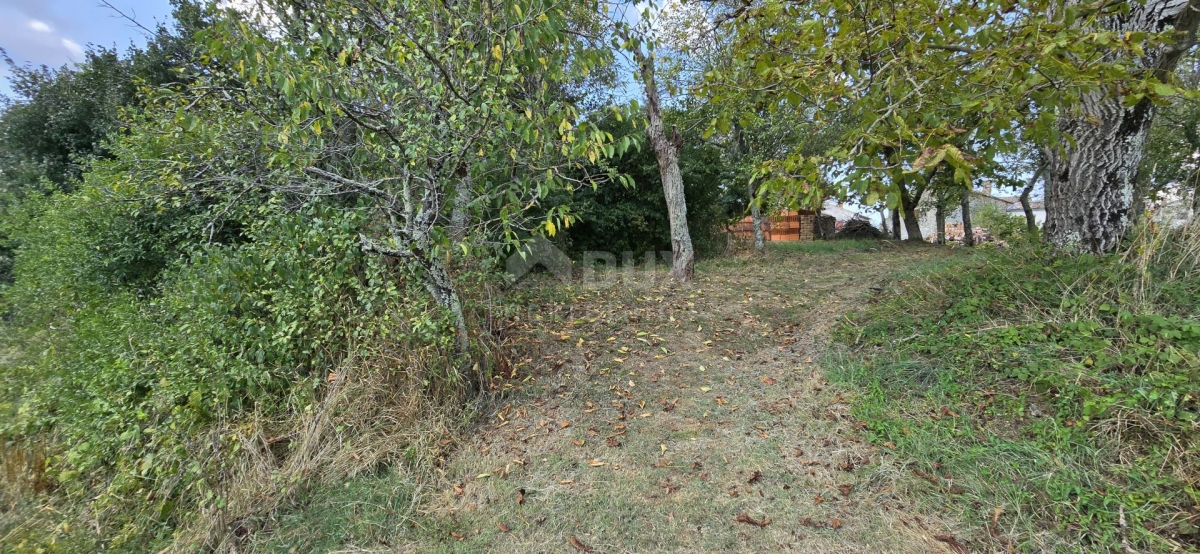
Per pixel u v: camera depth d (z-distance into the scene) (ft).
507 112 9.89
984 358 10.68
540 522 7.91
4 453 10.39
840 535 7.23
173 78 26.20
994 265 14.17
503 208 10.62
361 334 10.75
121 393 9.91
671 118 28.91
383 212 12.03
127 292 16.22
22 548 8.23
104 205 14.78
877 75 8.75
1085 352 9.71
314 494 8.63
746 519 7.63
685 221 24.13
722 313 18.24
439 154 10.44
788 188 8.02
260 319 11.21
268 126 11.16
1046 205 15.01
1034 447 8.19
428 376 10.94
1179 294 10.56
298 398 10.13
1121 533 6.59
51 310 16.40
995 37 7.80
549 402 11.92
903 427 9.38
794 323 16.42
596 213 29.71
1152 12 11.39
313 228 10.44
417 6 9.99
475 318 13.17
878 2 8.41
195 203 15.55
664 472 9.00
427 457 9.52
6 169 27.12
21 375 13.69
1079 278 11.69
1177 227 12.17
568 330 16.74
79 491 9.32
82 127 27.40
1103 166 12.94
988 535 6.93
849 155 7.34
